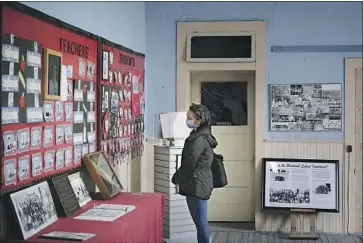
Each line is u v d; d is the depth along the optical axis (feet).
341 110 19.65
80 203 11.90
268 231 19.77
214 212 21.06
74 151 12.16
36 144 10.17
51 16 10.96
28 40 9.82
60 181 11.02
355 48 19.57
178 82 20.24
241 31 19.94
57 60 11.02
